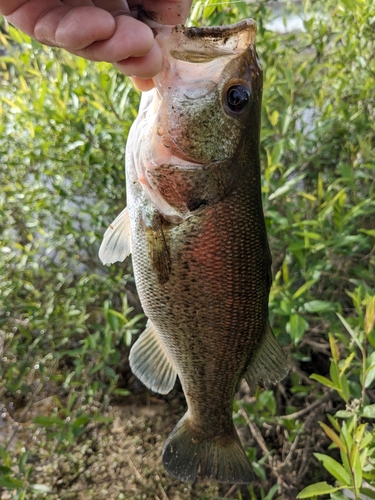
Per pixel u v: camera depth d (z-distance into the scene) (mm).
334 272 460
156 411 610
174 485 525
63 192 511
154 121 231
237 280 253
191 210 241
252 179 247
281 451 472
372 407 268
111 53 177
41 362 552
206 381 280
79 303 551
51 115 448
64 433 455
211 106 226
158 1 230
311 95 536
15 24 193
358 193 523
